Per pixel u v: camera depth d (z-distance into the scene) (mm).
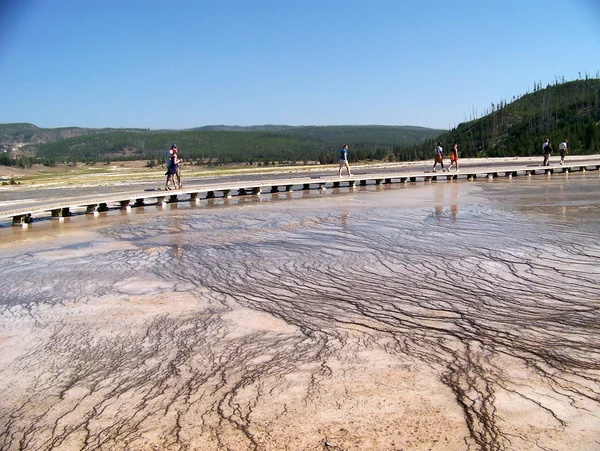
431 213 15109
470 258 9070
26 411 4301
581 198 17547
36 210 16156
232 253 10320
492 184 25375
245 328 5992
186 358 5215
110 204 21156
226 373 4824
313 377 4660
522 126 99750
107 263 9805
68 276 8859
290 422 3934
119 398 4441
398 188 24750
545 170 32719
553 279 7551
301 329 5895
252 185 24031
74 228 14836
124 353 5414
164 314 6617
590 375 4527
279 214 16328
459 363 4844
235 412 4113
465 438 3641
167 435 3840
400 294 7094
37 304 7309
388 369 4766
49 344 5762
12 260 10414
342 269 8641
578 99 104875
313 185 28500
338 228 12961
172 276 8602
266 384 4566
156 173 48625
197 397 4391
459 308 6418
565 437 3611
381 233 11977
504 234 11250
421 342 5379
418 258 9234
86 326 6293
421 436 3684
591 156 56844
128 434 3881
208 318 6395
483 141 102188
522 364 4785
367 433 3748
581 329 5605
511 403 4090
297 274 8422
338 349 5273
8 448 3781
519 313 6164
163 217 16734
